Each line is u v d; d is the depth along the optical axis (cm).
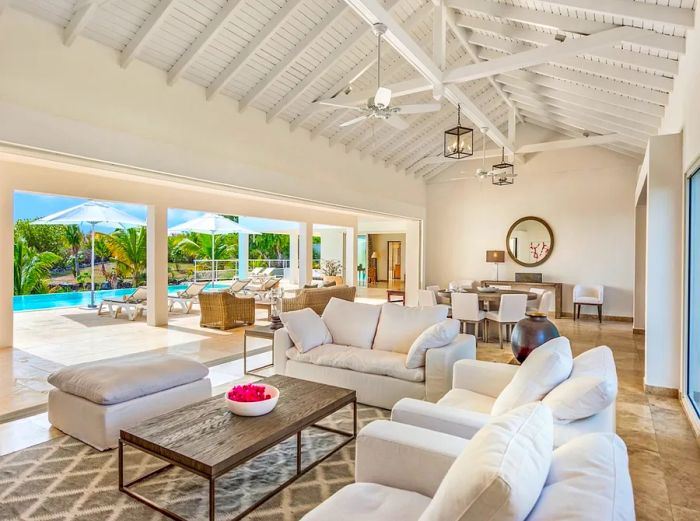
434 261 1061
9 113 360
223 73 516
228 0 433
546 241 919
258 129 602
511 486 90
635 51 429
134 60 451
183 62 471
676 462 277
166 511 216
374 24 379
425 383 341
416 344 344
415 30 575
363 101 478
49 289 1295
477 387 285
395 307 414
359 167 823
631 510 94
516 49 555
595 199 873
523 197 947
